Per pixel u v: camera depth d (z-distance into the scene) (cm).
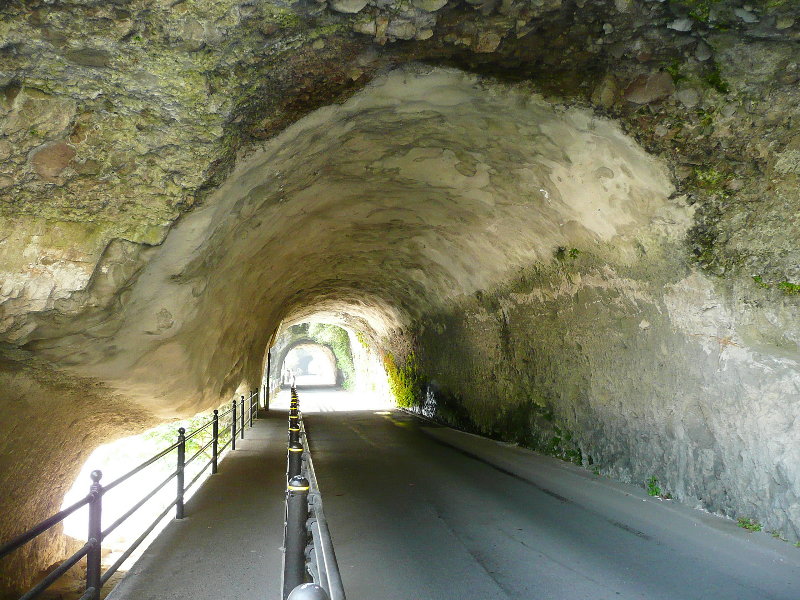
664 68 471
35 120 393
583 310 749
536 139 577
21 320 431
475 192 731
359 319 2306
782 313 484
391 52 458
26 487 620
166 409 724
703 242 527
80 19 359
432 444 1099
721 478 550
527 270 848
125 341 527
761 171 483
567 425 841
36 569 694
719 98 470
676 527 528
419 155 658
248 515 568
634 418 675
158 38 381
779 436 484
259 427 1334
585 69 489
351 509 612
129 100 408
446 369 1414
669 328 595
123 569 805
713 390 546
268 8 384
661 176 518
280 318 1541
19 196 418
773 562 437
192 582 393
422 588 400
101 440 756
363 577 420
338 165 655
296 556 280
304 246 934
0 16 349
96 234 439
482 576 421
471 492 688
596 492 662
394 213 869
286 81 449
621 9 428
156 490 463
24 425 541
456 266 1041
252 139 479
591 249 675
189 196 457
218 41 393
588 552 472
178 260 499
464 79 503
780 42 430
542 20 441
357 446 1080
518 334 962
